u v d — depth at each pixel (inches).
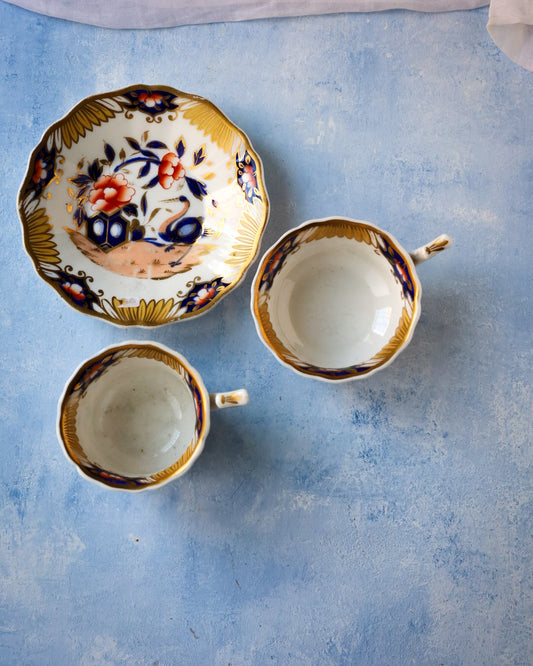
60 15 48.1
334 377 40.2
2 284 46.4
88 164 45.3
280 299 43.9
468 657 43.0
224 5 47.4
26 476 44.8
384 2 47.1
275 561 43.8
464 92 47.4
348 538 43.8
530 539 43.6
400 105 47.3
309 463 44.4
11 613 43.7
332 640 43.2
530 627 43.1
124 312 43.9
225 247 44.9
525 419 44.5
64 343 45.7
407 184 46.6
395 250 41.0
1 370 45.6
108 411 43.2
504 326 45.4
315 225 41.4
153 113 45.1
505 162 46.8
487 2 47.2
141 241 45.4
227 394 39.1
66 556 44.1
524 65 47.2
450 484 44.1
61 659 43.4
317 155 46.9
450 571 43.5
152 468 42.5
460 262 45.9
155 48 48.3
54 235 44.0
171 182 45.9
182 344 45.4
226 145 45.0
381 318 43.7
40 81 48.3
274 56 47.9
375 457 44.4
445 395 44.8
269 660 43.1
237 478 44.4
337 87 47.5
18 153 47.7
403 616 43.3
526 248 46.0
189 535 44.0
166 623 43.4
